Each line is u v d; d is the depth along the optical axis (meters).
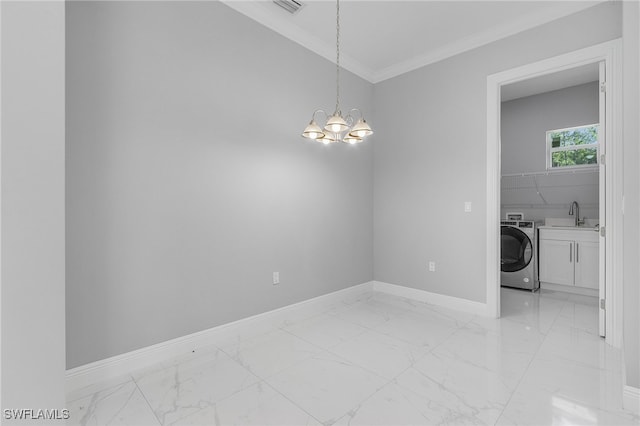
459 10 2.64
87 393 1.75
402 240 3.67
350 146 3.60
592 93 3.99
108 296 1.89
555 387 1.80
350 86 3.58
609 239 2.36
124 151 1.94
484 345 2.36
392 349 2.30
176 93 2.17
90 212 1.81
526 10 2.64
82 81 1.78
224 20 2.44
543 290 3.93
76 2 1.77
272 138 2.78
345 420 1.53
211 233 2.36
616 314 2.31
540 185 4.40
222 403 1.66
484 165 3.02
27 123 1.16
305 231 3.08
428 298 3.45
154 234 2.07
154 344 2.08
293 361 2.12
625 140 1.67
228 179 2.47
